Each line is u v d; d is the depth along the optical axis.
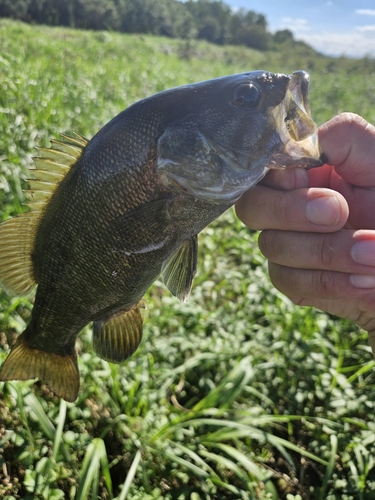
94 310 0.19
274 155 0.16
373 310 0.17
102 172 0.16
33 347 0.20
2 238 0.18
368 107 1.35
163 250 0.17
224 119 0.17
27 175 0.42
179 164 0.16
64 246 0.18
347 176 0.19
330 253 0.16
